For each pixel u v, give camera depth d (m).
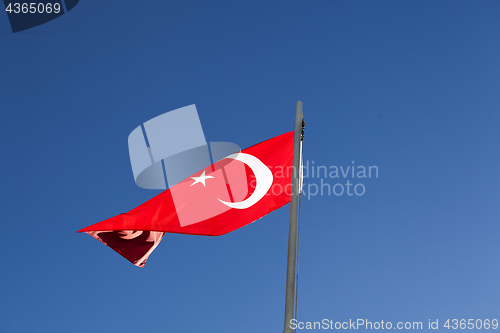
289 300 8.29
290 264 8.74
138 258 12.73
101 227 12.55
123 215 12.62
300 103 11.71
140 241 12.73
